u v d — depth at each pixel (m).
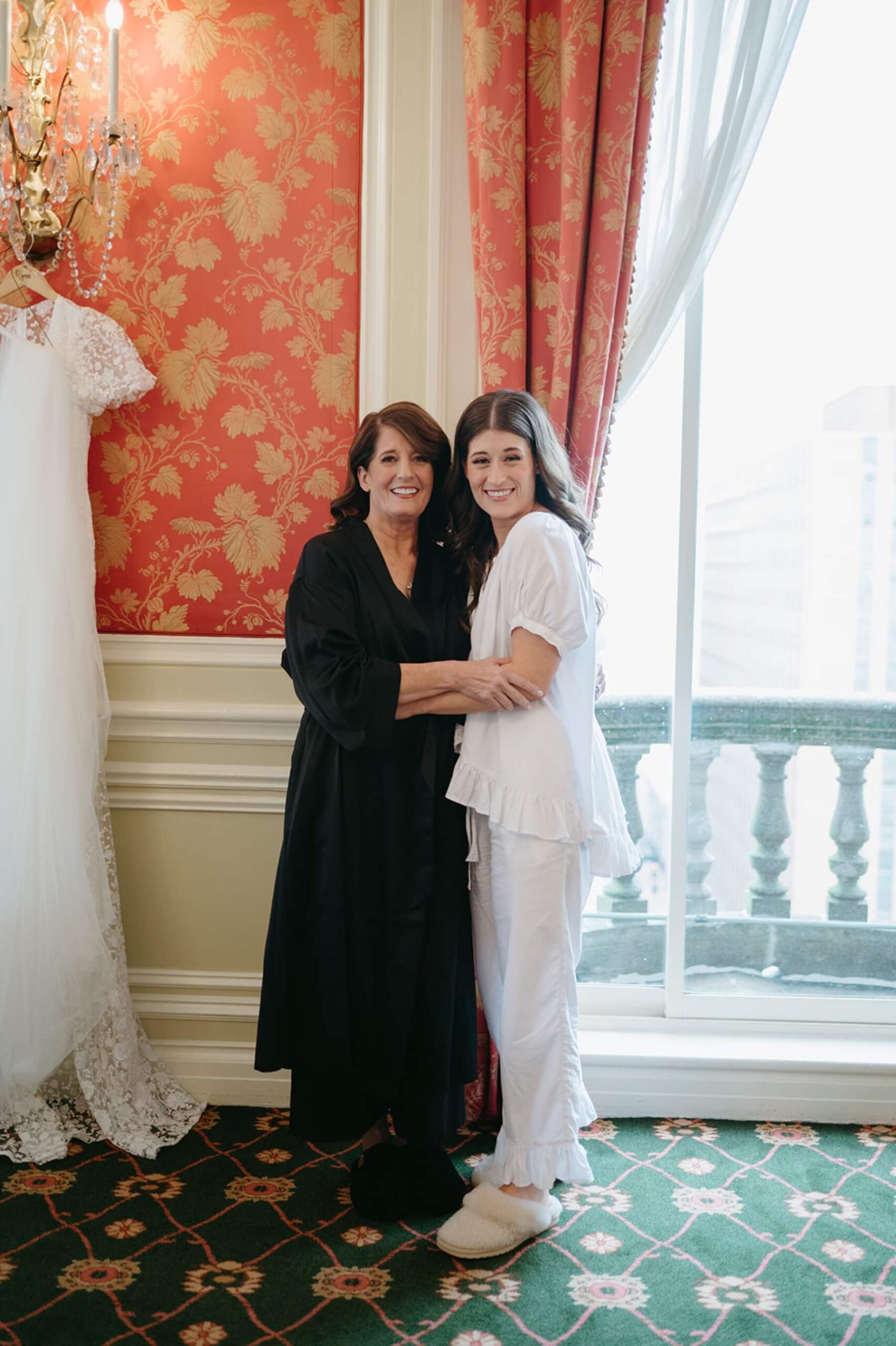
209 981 2.69
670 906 2.88
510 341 2.45
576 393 2.46
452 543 2.31
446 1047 2.12
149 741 2.68
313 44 2.60
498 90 2.44
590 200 2.43
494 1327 1.80
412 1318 1.82
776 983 3.07
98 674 2.52
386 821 2.11
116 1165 2.33
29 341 2.46
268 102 2.61
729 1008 2.89
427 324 2.62
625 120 2.40
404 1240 2.07
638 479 2.90
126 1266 1.95
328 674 2.05
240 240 2.63
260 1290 1.89
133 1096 2.49
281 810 2.68
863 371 2.97
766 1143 2.52
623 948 3.05
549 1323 1.81
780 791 3.06
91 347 2.47
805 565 3.04
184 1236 2.05
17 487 2.40
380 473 2.18
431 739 2.15
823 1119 2.64
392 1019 2.09
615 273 2.42
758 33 2.45
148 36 2.60
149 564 2.69
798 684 3.06
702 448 2.98
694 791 3.08
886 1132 2.59
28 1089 2.38
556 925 2.07
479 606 2.19
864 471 3.01
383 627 2.15
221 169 2.62
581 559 2.14
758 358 2.97
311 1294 1.88
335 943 2.10
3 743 2.38
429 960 2.12
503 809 2.07
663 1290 1.92
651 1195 2.26
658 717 2.99
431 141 2.58
